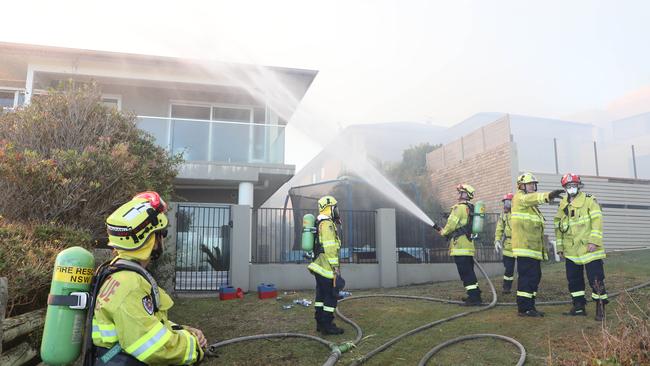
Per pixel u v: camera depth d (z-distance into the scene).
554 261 10.89
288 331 5.54
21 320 3.02
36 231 4.16
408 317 6.03
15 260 3.29
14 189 4.77
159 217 2.14
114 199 5.43
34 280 3.32
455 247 6.70
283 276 8.99
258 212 9.48
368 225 9.78
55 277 1.98
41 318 3.28
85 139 5.83
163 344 1.86
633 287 7.02
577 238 5.60
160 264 7.72
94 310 1.93
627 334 3.71
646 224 13.40
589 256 5.46
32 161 4.79
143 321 1.86
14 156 4.66
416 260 10.20
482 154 13.62
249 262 8.85
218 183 11.25
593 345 4.23
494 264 10.11
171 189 7.59
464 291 7.96
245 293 8.54
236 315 6.54
